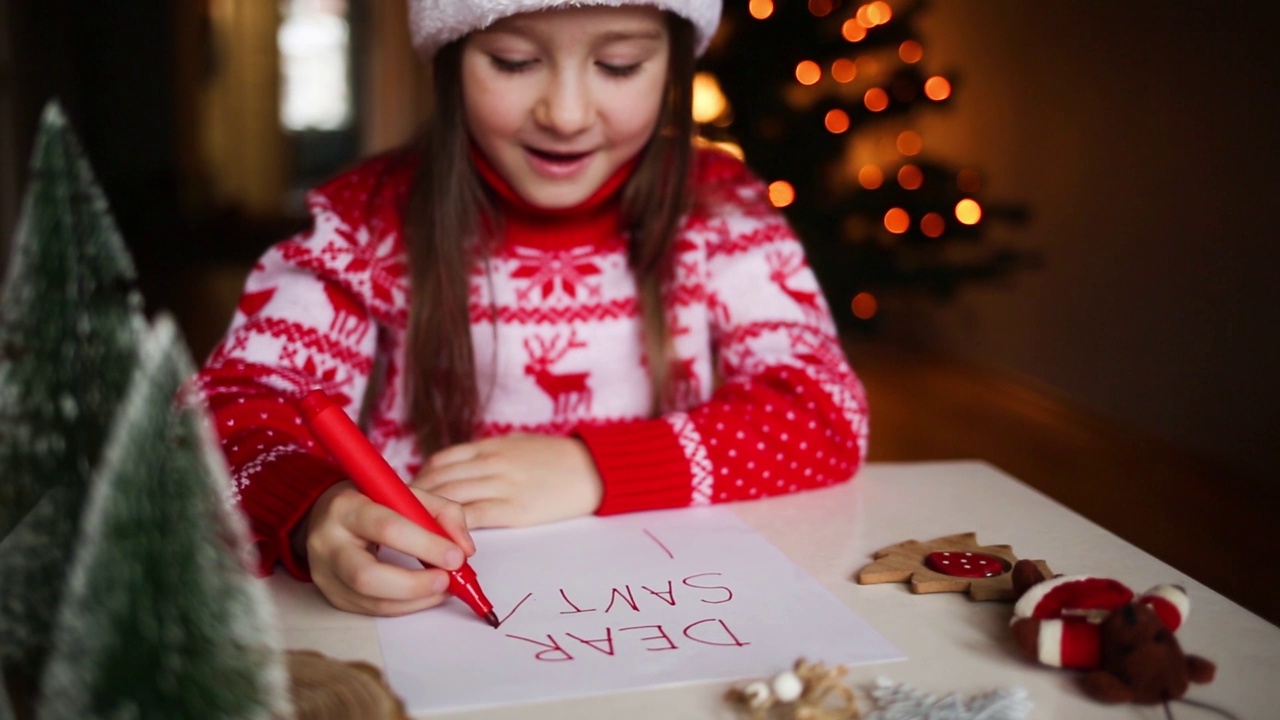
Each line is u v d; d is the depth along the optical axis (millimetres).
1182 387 2639
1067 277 3082
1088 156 2988
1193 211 2590
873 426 2895
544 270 1010
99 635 339
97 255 391
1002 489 833
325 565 599
